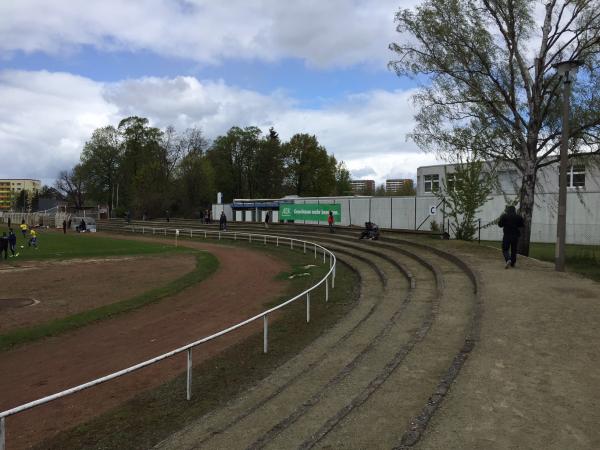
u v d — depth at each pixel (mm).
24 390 8422
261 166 79000
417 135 22375
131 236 51906
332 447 4652
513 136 20938
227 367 9086
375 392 6051
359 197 43125
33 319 13523
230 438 5453
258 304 15422
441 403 5352
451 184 27141
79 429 6703
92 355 10359
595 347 7191
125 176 89438
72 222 66625
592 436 4543
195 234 49219
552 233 33562
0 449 5074
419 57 21969
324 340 10055
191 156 80250
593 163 21016
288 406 6348
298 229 43719
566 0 19812
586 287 11562
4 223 88625
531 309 9469
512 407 5211
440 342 8172
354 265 21922
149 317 13859
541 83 20766
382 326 10539
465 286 13008
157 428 6504
